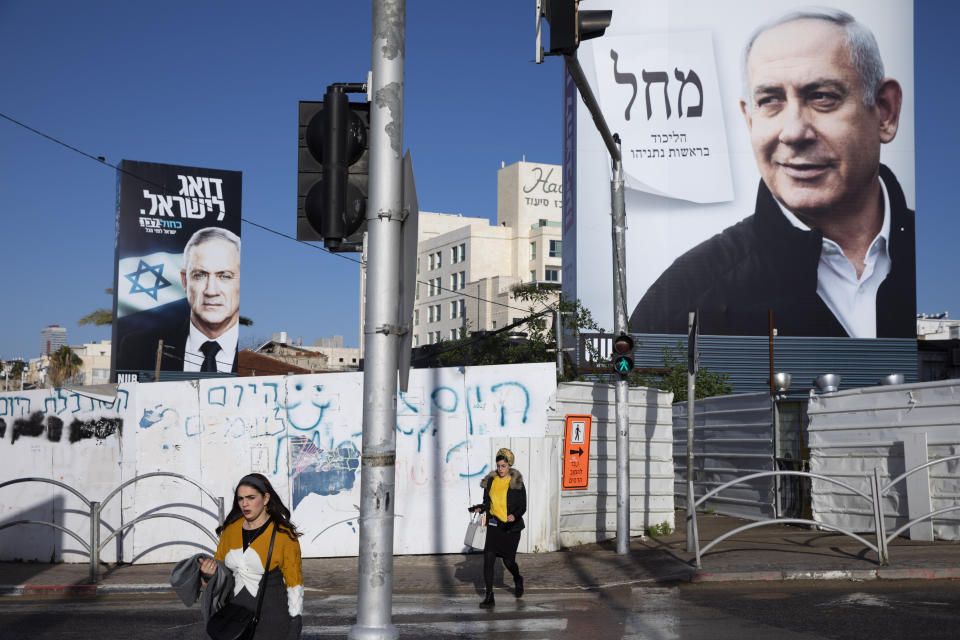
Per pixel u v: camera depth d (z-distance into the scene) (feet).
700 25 178.70
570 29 24.63
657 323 172.45
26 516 44.70
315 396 45.52
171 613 31.17
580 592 35.58
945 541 43.96
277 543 15.96
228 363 204.64
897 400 48.24
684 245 174.70
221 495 44.78
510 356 136.87
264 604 15.79
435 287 367.45
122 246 198.18
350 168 19.65
